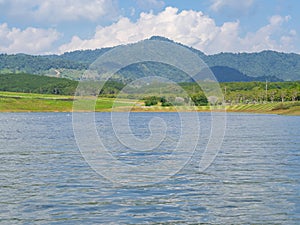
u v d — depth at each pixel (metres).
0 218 23.73
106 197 28.23
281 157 46.84
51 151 51.88
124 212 24.97
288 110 179.62
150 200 27.48
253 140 66.56
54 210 25.27
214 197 28.23
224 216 24.25
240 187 31.20
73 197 28.16
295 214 24.50
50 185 31.70
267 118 144.00
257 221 23.39
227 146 57.44
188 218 23.97
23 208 25.62
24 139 69.12
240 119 137.12
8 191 29.75
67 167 39.59
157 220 23.59
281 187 31.14
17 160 44.34
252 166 40.56
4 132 85.25
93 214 24.55
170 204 26.62
